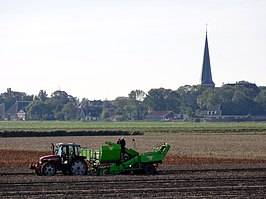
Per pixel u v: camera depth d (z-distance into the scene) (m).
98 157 126.94
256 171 134.75
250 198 92.75
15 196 93.81
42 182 110.69
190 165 152.88
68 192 98.12
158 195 95.19
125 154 127.69
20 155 188.75
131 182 110.81
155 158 127.94
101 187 104.06
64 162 125.00
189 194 96.44
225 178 117.69
